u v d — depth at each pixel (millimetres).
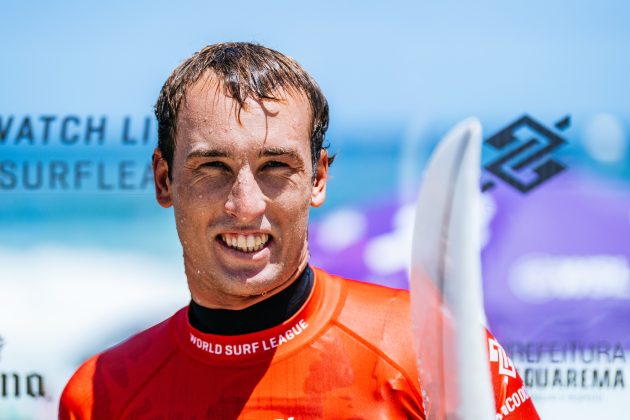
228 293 2660
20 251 5855
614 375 5859
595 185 5852
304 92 2678
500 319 5852
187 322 2908
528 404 2787
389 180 5828
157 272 5914
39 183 5859
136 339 3084
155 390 2834
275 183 2562
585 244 5859
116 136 5875
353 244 5836
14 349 5852
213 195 2561
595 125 5844
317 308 2832
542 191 5859
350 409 2635
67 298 5875
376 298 2904
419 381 2615
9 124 5836
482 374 2223
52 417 5859
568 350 5855
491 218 5855
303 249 2781
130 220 5895
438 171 2275
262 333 2754
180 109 2650
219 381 2752
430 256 2340
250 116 2523
